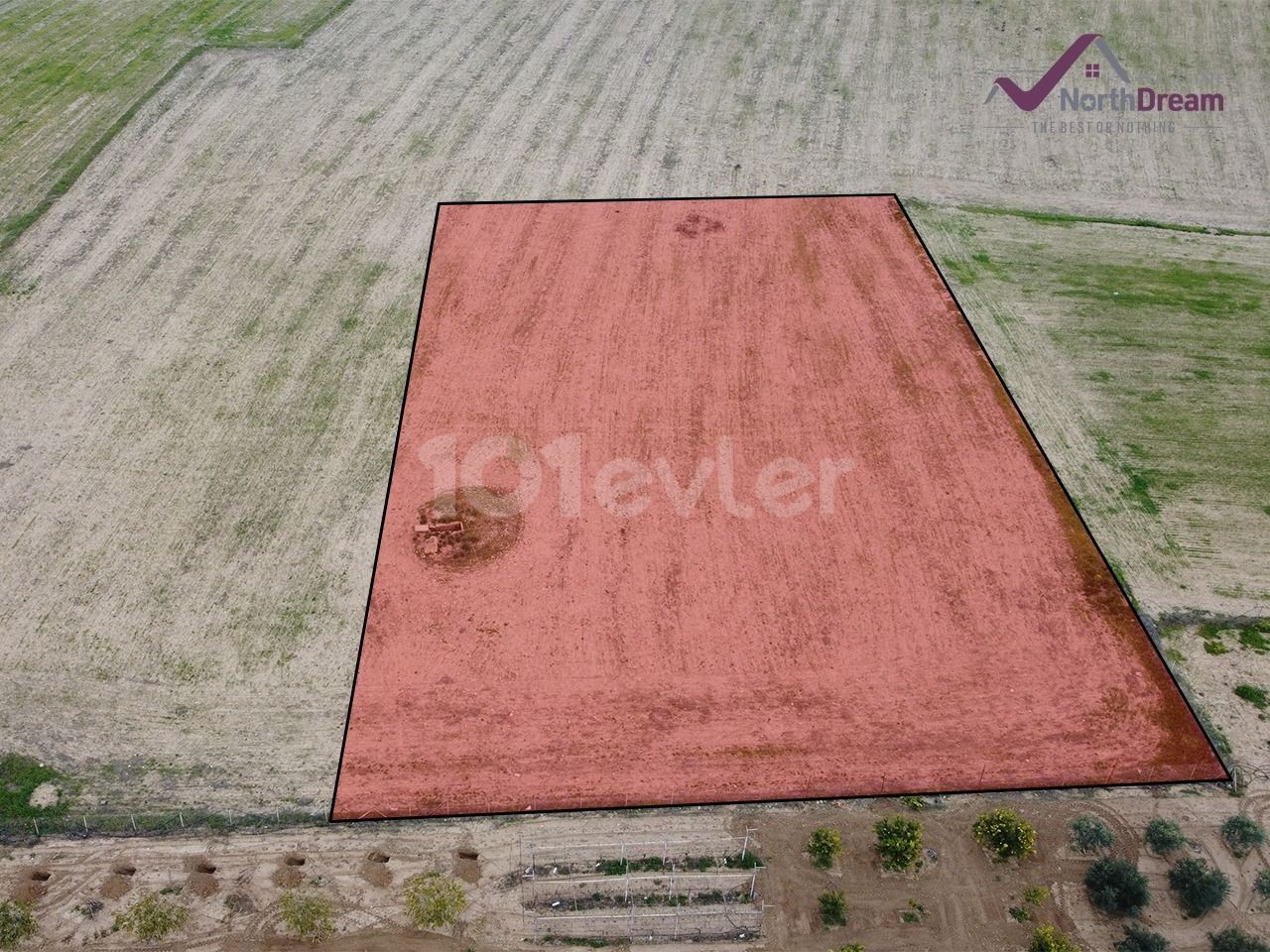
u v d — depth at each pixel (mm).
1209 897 17047
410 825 18203
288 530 23578
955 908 17266
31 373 27844
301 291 30969
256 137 38375
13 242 32719
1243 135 39219
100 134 38188
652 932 16922
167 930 16672
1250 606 21906
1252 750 19422
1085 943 16844
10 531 23406
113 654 20891
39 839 18031
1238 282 31734
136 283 31219
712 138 38844
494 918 17062
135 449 25609
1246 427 26328
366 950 16672
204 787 18703
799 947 16750
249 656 20844
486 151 37906
